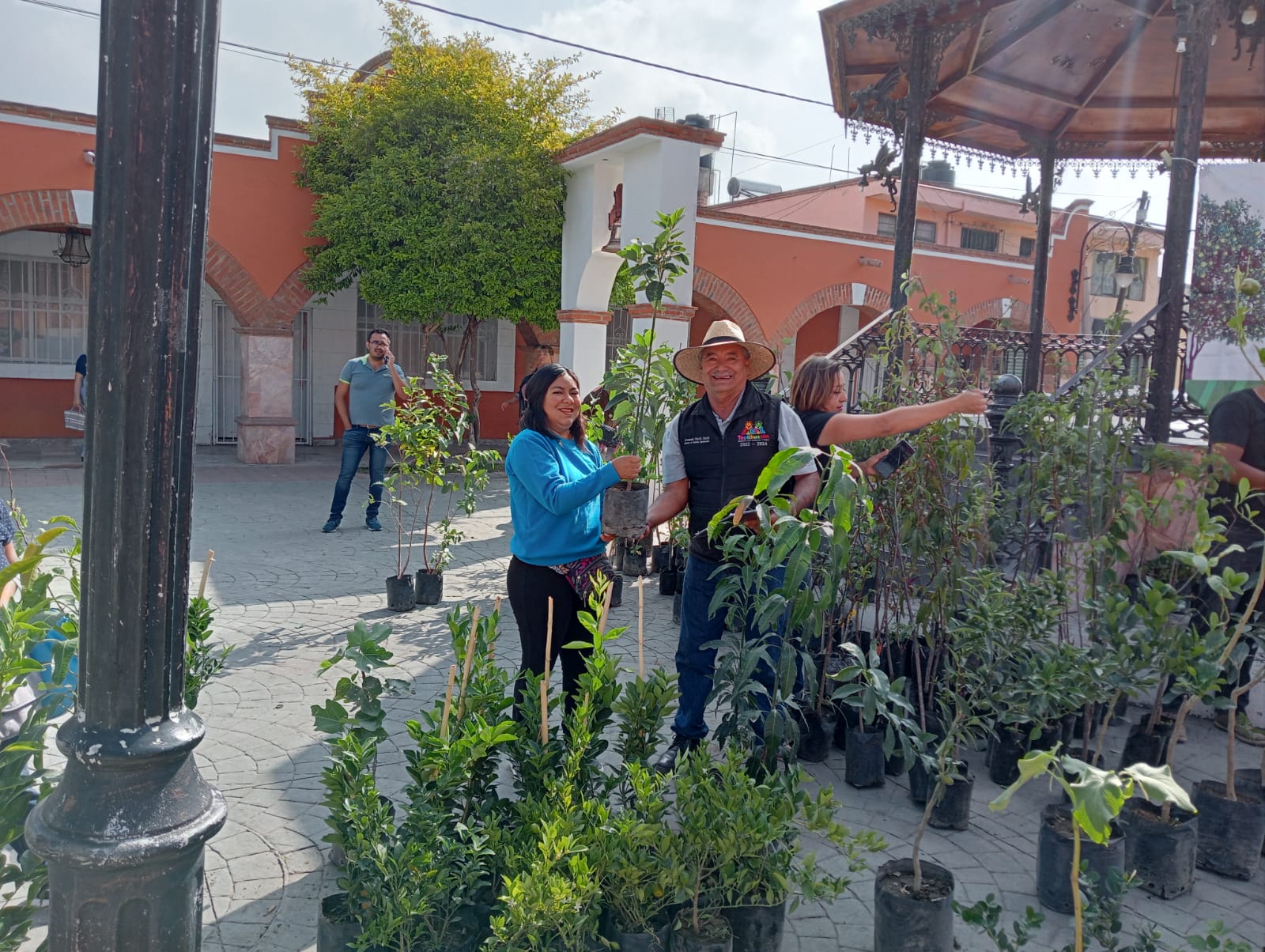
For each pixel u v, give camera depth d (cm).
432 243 1320
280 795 372
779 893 259
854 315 2125
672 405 637
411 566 780
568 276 1324
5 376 1555
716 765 279
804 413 412
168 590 176
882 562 450
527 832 255
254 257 1361
